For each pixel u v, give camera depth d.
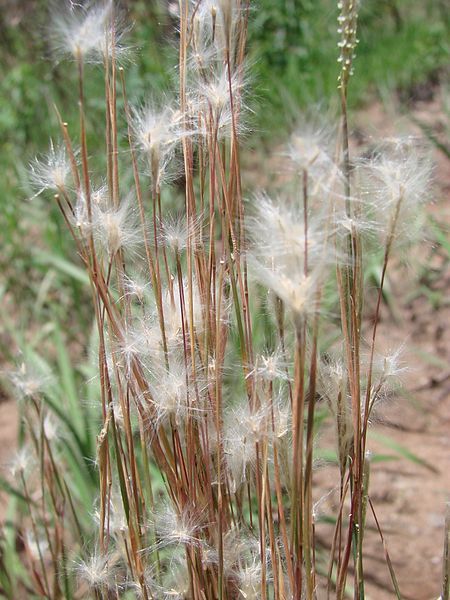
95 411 0.60
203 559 0.34
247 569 0.35
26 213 1.08
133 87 0.90
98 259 0.34
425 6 1.76
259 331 0.51
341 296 0.29
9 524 0.59
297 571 0.30
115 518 0.38
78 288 0.92
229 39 0.29
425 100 1.38
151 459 0.56
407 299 0.96
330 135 0.26
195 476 0.34
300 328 0.25
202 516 0.34
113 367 0.34
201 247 0.34
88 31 0.30
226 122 0.32
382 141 0.31
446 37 1.58
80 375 0.76
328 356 0.35
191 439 0.33
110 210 0.32
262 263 0.29
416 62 1.50
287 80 1.28
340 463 0.32
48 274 0.94
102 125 1.05
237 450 0.34
